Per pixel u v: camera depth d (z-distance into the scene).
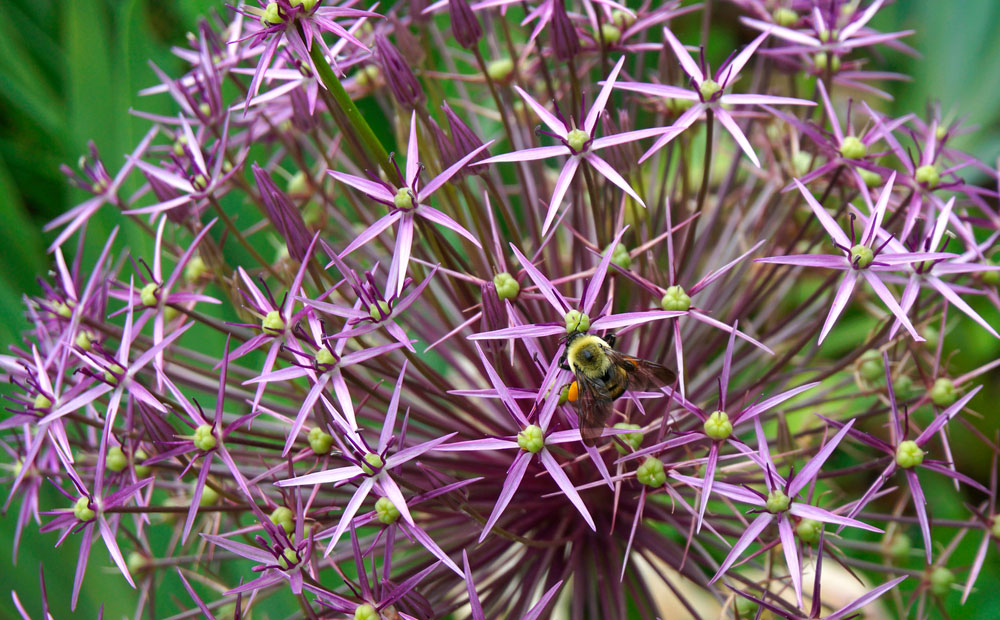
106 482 0.31
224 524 0.34
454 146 0.30
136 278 0.39
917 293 0.29
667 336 0.33
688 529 0.32
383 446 0.27
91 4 0.40
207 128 0.33
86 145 0.40
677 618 0.39
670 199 0.35
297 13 0.28
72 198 0.40
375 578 0.27
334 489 0.31
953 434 0.40
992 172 0.32
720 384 0.28
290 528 0.29
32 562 0.37
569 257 0.37
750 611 0.31
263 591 0.33
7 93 0.43
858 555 0.39
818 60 0.34
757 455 0.28
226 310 0.39
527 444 0.27
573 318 0.28
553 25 0.31
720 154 0.45
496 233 0.30
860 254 0.28
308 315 0.28
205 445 0.28
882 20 0.46
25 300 0.32
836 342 0.41
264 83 0.33
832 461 0.41
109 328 0.31
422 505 0.31
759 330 0.38
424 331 0.35
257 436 0.33
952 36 0.45
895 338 0.32
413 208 0.28
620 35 0.33
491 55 0.38
